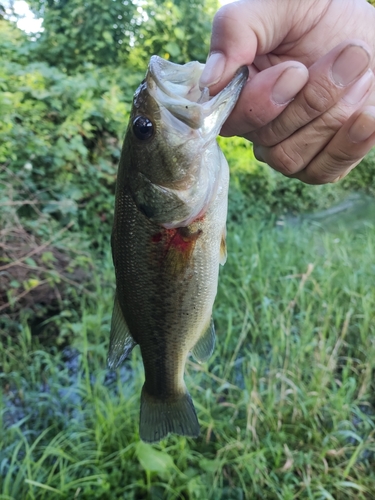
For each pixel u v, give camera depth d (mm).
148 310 199
